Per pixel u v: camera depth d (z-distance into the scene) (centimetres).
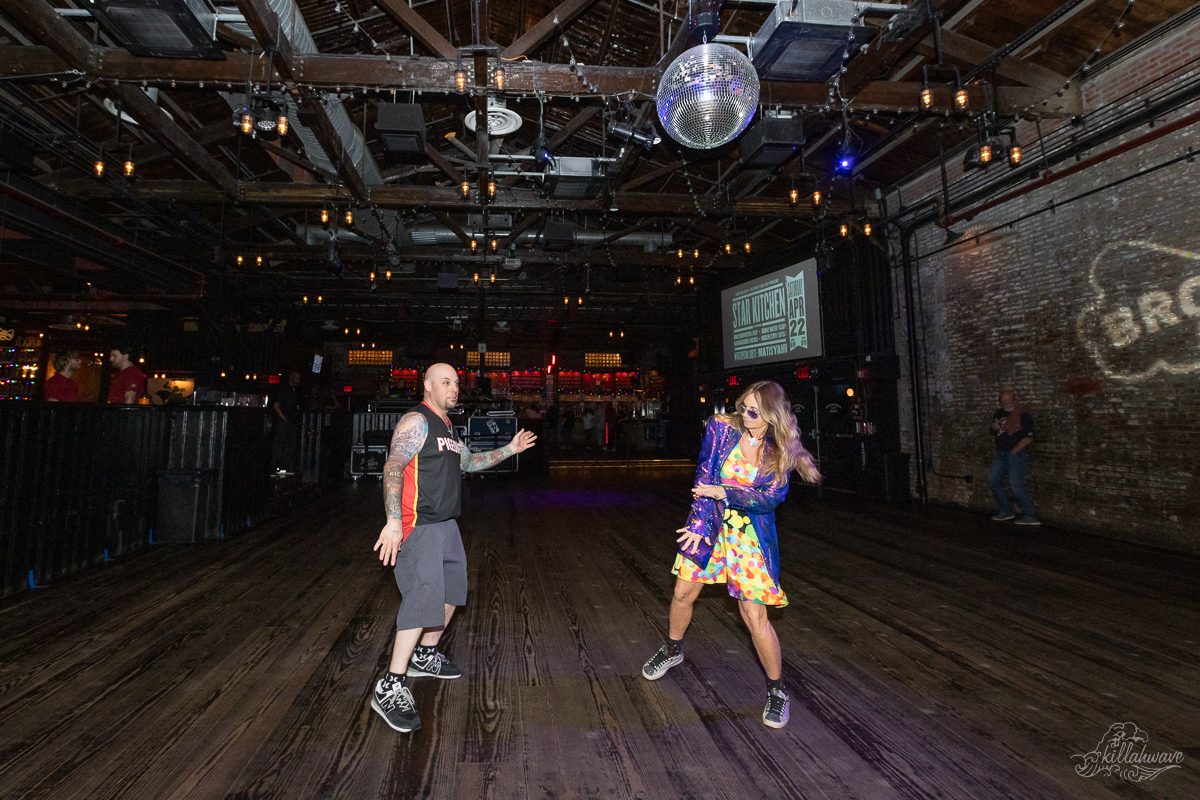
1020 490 641
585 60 694
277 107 504
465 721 233
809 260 1034
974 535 604
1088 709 243
